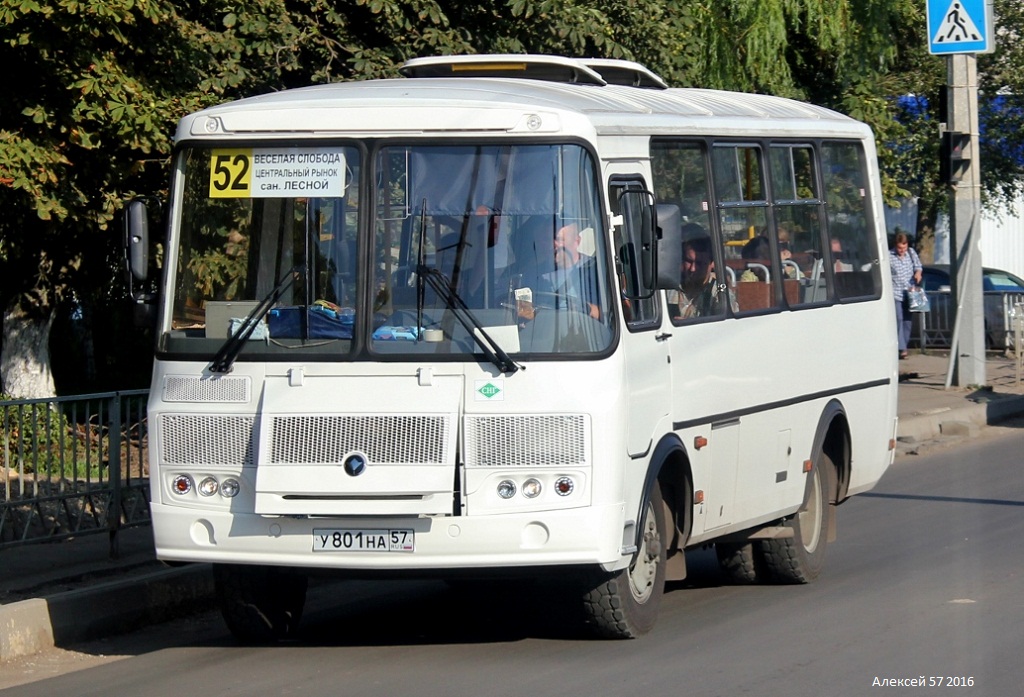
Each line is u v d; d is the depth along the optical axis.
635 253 20.92
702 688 18.58
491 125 19.92
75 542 27.77
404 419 19.27
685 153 23.56
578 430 19.28
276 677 19.89
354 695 18.66
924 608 23.56
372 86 21.77
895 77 74.31
